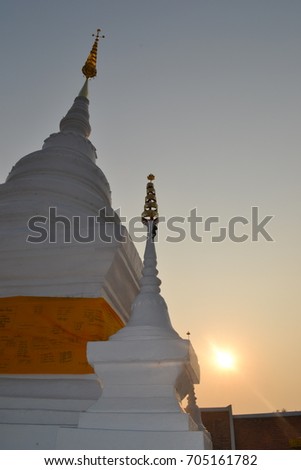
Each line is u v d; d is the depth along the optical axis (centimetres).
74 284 742
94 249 759
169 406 478
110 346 515
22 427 561
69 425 564
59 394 619
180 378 517
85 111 1445
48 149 1126
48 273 762
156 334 524
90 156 1228
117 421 470
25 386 636
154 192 666
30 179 985
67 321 697
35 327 697
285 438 1830
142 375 504
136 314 559
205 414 1916
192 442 446
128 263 830
